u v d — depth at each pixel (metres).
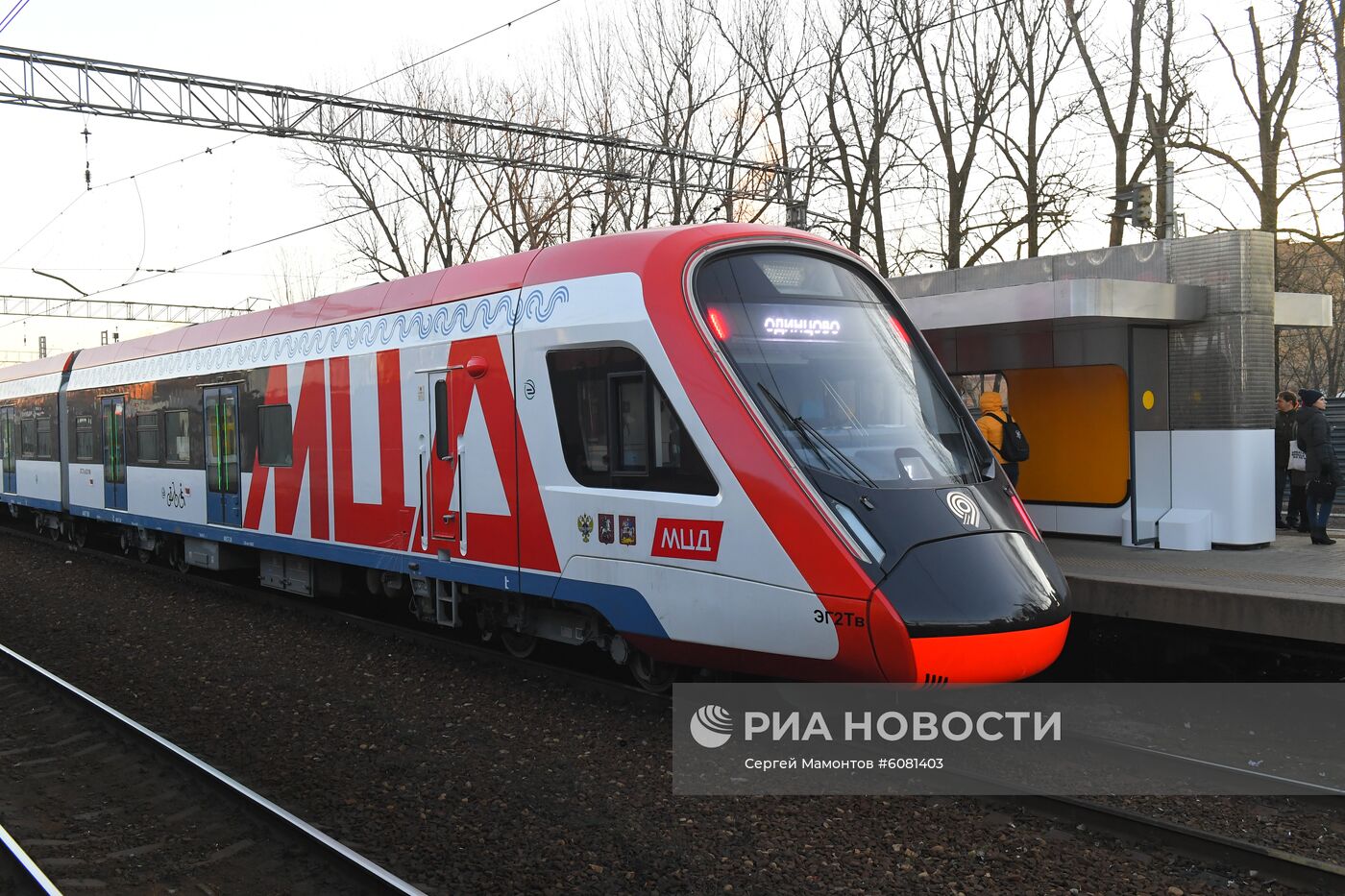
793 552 5.90
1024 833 5.11
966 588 5.76
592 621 7.54
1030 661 5.87
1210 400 9.49
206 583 13.25
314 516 10.09
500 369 7.67
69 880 4.77
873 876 4.66
